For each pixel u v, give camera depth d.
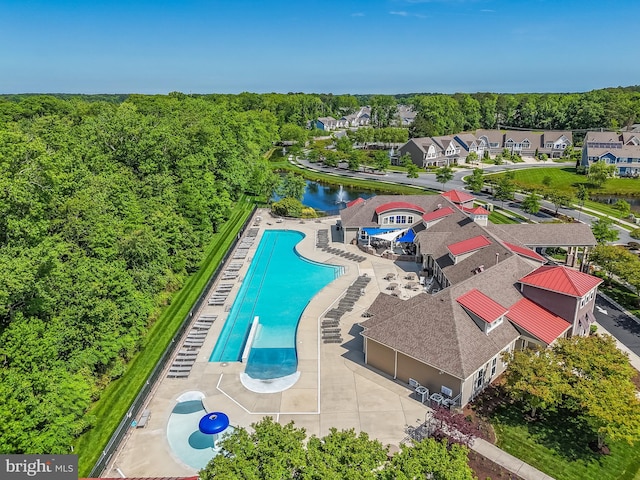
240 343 47.56
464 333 38.28
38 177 38.50
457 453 23.91
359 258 69.50
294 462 22.05
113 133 65.81
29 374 29.31
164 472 30.88
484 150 173.62
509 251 51.53
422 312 40.62
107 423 35.16
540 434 33.69
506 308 42.75
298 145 188.88
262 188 106.31
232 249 73.62
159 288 52.69
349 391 38.91
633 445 32.56
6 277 29.05
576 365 34.84
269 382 40.56
